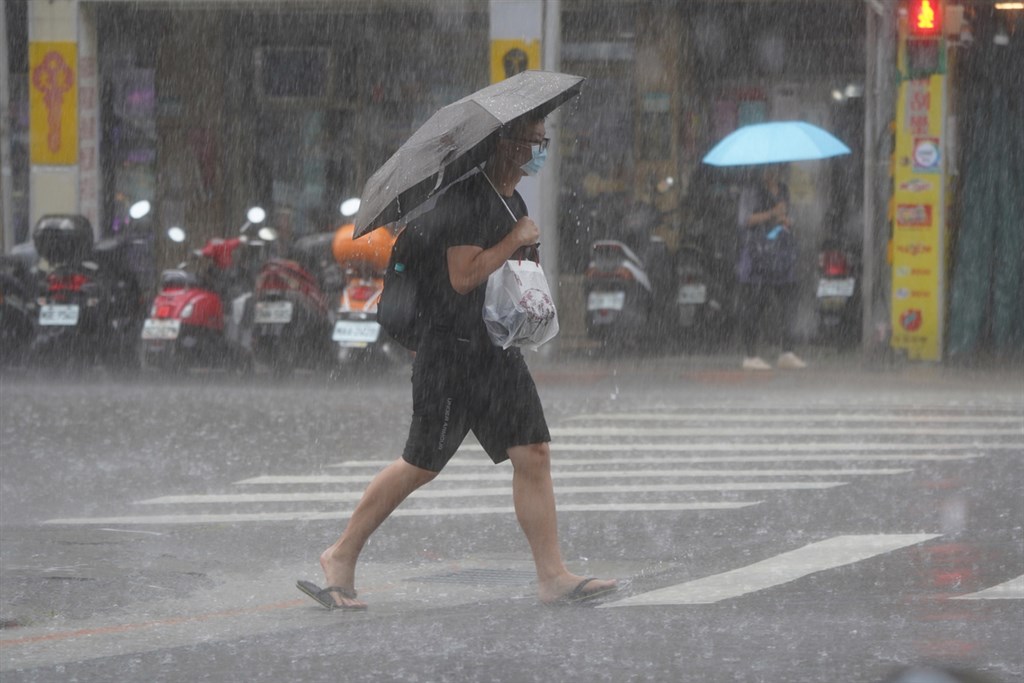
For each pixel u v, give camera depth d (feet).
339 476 60.08
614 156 145.07
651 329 122.52
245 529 49.34
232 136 149.89
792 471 60.18
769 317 107.14
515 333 36.65
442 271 36.78
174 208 149.28
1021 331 123.54
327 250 105.29
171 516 51.65
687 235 136.98
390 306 37.35
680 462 63.00
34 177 133.69
